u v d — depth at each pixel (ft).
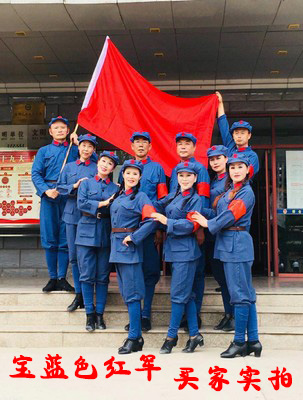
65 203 17.10
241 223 13.62
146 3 16.47
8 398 10.65
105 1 16.49
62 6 16.78
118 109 17.16
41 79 24.44
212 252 15.42
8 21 17.79
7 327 15.74
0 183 24.61
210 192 15.20
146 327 15.11
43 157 17.24
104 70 17.33
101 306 15.35
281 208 24.75
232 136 16.53
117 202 14.37
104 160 15.26
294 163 24.82
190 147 15.25
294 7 16.51
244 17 17.24
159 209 14.85
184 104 17.54
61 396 10.75
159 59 21.86
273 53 21.18
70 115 25.09
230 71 23.29
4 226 24.36
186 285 13.92
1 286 19.42
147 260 15.34
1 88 24.90
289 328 15.52
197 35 19.42
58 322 16.20
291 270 24.52
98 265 15.29
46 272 24.32
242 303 13.47
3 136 24.84
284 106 24.63
